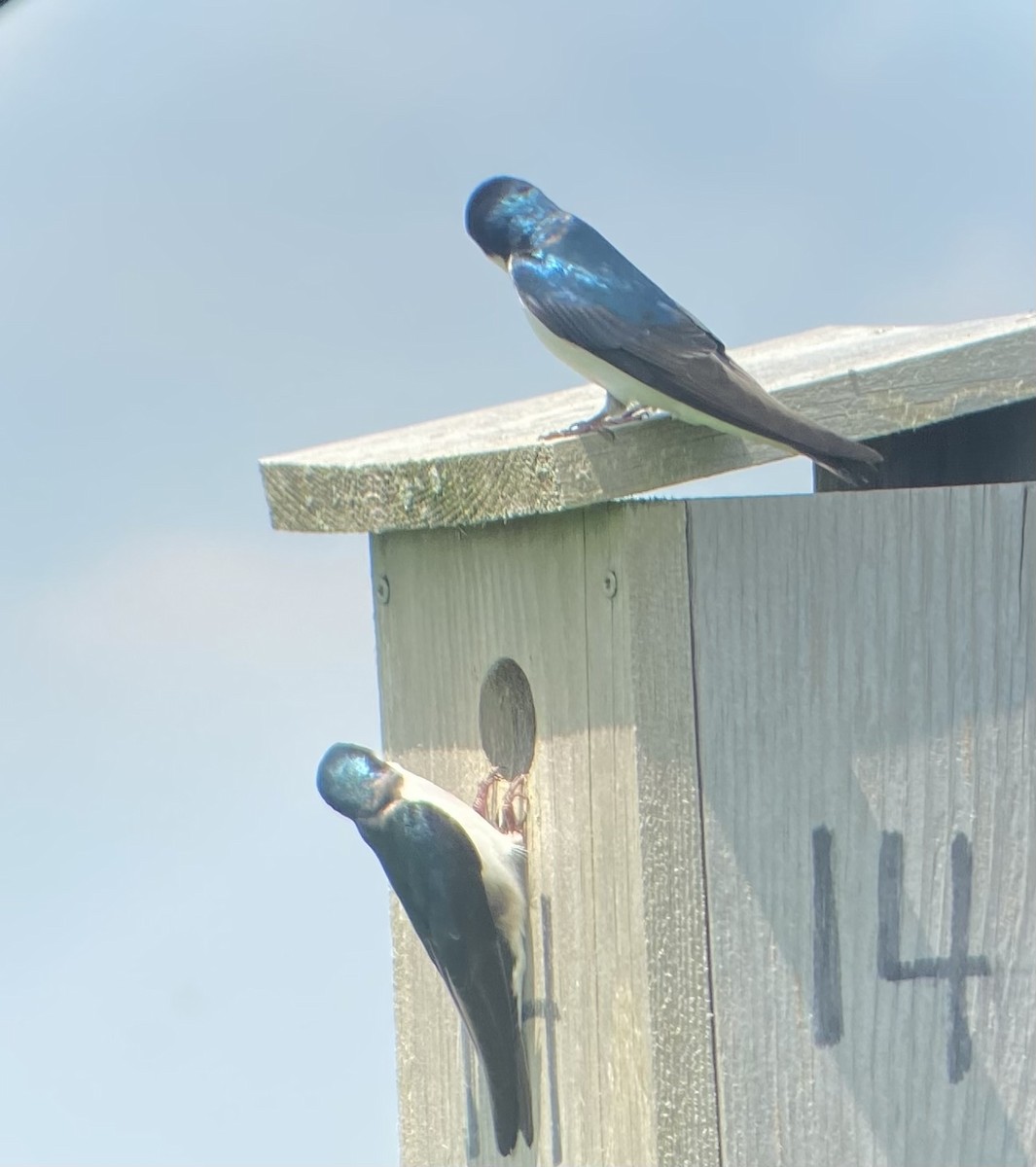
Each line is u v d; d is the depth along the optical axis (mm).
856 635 5711
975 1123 5805
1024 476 6531
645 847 5539
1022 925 5836
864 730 5723
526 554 6129
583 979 5969
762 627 5625
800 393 5691
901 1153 5750
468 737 6570
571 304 5668
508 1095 6125
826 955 5695
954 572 5781
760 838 5633
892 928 5746
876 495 5734
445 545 6648
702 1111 5594
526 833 6293
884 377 5762
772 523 5637
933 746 5777
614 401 5766
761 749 5629
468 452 5824
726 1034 5605
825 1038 5691
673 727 5559
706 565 5566
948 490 5777
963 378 5828
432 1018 7094
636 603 5527
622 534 5535
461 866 6289
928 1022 5777
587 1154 6004
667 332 5504
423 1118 7164
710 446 5527
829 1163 5688
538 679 6109
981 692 5801
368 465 6332
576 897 5977
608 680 5672
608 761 5707
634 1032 5648
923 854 5770
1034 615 5816
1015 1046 5836
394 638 7062
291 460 6934
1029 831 5824
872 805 5727
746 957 5629
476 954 6238
